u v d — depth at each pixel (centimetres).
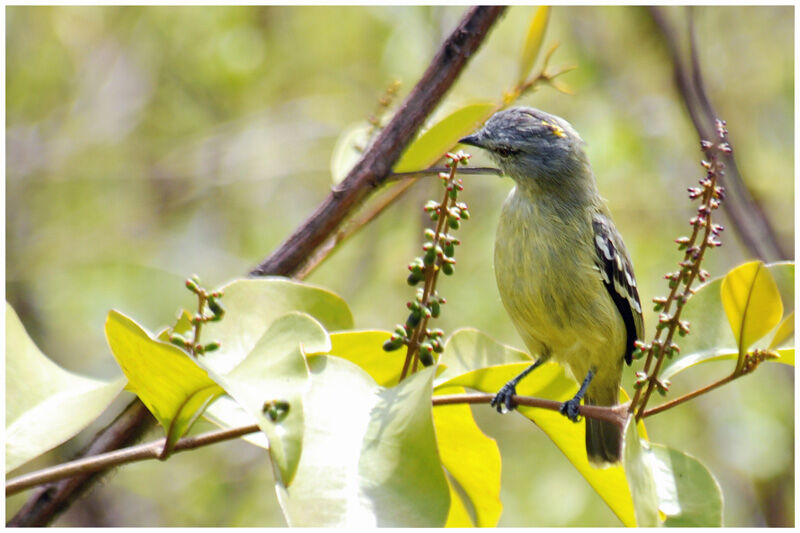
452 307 1445
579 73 1474
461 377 535
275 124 1587
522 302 743
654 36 1329
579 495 1421
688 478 535
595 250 745
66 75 1555
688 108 964
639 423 530
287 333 459
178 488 1456
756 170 1405
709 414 1480
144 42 1575
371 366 527
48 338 1459
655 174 1484
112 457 453
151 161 1585
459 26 600
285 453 396
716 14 1485
